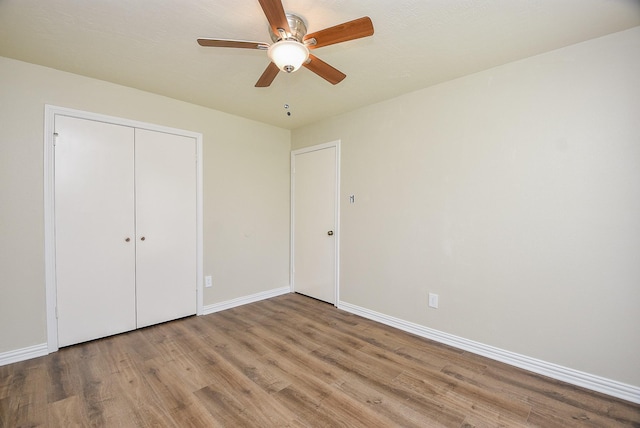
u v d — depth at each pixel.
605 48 1.82
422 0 1.53
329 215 3.52
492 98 2.25
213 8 1.60
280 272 3.94
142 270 2.78
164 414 1.65
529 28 1.76
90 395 1.80
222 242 3.33
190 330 2.77
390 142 2.88
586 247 1.89
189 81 2.53
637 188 1.74
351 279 3.26
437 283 2.56
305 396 1.81
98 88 2.51
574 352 1.94
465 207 2.39
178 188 2.99
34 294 2.25
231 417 1.63
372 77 2.41
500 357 2.23
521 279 2.13
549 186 2.02
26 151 2.21
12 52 2.06
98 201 2.54
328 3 1.56
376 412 1.68
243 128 3.50
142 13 1.65
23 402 1.73
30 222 2.23
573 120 1.93
